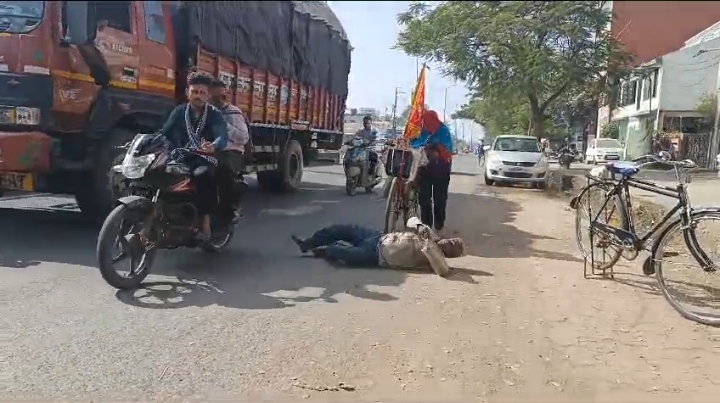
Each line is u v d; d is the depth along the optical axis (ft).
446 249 22.27
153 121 26.37
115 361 12.35
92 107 22.95
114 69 23.86
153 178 17.54
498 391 11.71
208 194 18.97
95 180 23.88
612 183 19.99
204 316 15.20
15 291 16.53
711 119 67.56
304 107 43.93
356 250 20.93
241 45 32.89
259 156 38.11
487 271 20.95
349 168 42.65
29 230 24.21
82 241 22.63
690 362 13.30
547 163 54.85
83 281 17.70
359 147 43.32
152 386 11.37
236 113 20.67
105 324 14.37
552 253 24.34
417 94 26.32
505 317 15.98
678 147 62.69
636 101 80.64
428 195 26.58
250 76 34.35
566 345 14.11
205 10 28.84
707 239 16.40
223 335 13.94
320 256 22.02
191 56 27.99
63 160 22.22
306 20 42.73
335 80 50.80
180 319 14.90
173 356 12.69
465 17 49.32
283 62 38.99
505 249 24.94
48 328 13.97
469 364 12.87
